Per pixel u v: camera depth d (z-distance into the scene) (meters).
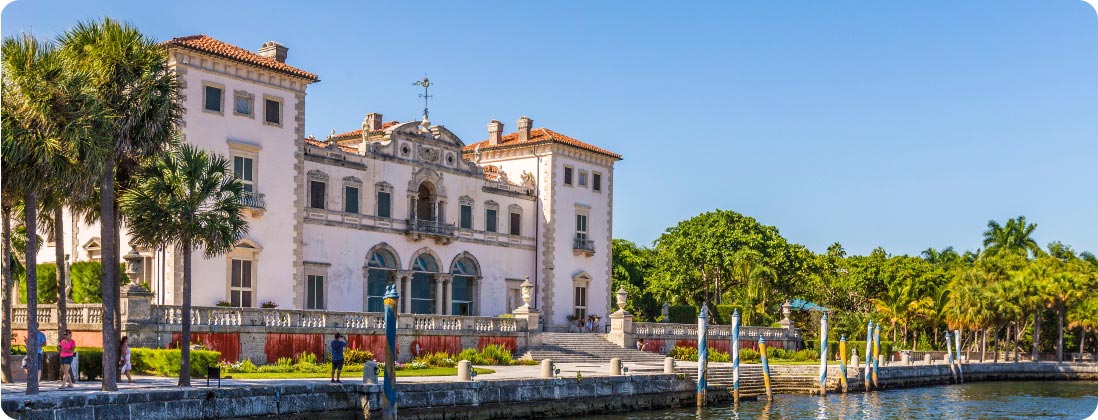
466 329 67.62
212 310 54.66
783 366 76.94
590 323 89.88
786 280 109.38
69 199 41.75
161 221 40.28
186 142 61.53
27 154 33.75
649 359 78.31
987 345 125.75
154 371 47.41
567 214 89.81
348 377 50.47
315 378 48.28
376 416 42.78
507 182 87.00
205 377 47.19
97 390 37.53
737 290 115.56
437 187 80.44
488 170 90.44
